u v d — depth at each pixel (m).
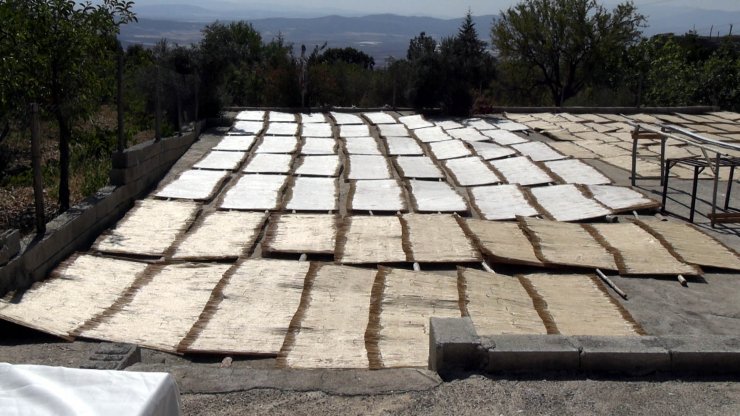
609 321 5.66
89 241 7.96
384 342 5.15
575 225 8.29
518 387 4.06
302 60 19.47
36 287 6.24
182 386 4.14
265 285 6.32
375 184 10.34
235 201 9.35
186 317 5.74
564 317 5.71
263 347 5.16
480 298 6.01
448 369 4.30
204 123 15.51
